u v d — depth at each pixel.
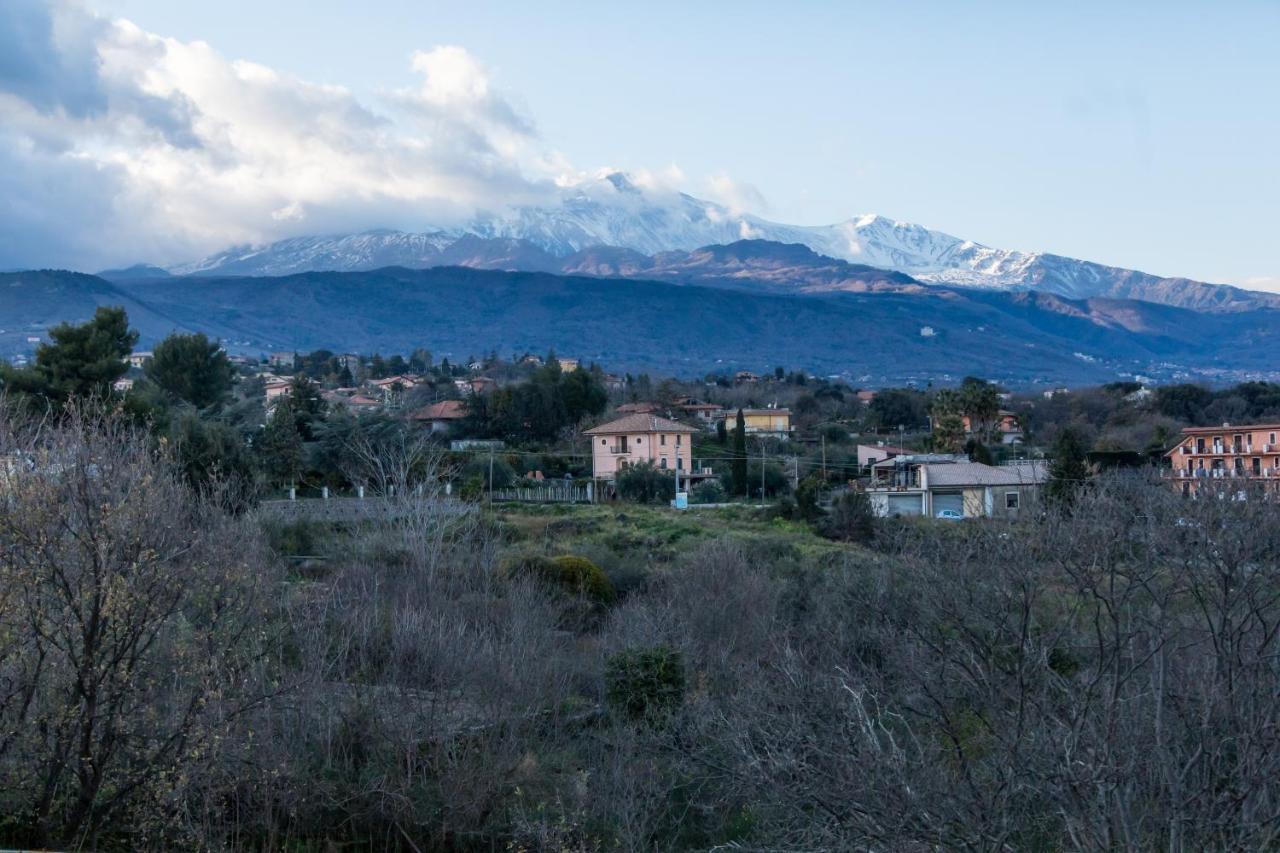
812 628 17.89
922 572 14.16
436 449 49.12
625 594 30.75
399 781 17.48
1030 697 11.38
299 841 16.69
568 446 73.50
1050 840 11.49
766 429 88.19
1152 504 12.66
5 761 14.43
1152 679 11.10
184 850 15.24
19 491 14.20
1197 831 10.02
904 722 12.04
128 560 14.62
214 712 15.48
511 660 20.11
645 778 17.52
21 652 14.23
